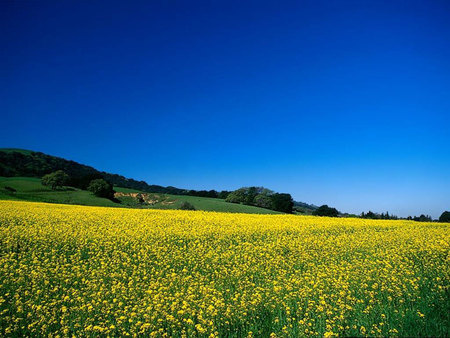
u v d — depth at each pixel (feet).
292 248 55.77
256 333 25.48
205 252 53.36
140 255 51.03
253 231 73.31
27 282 35.83
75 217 85.92
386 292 33.04
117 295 32.63
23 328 25.79
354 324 25.75
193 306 29.53
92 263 45.37
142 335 25.72
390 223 108.06
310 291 33.47
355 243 60.95
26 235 59.16
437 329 23.95
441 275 38.34
